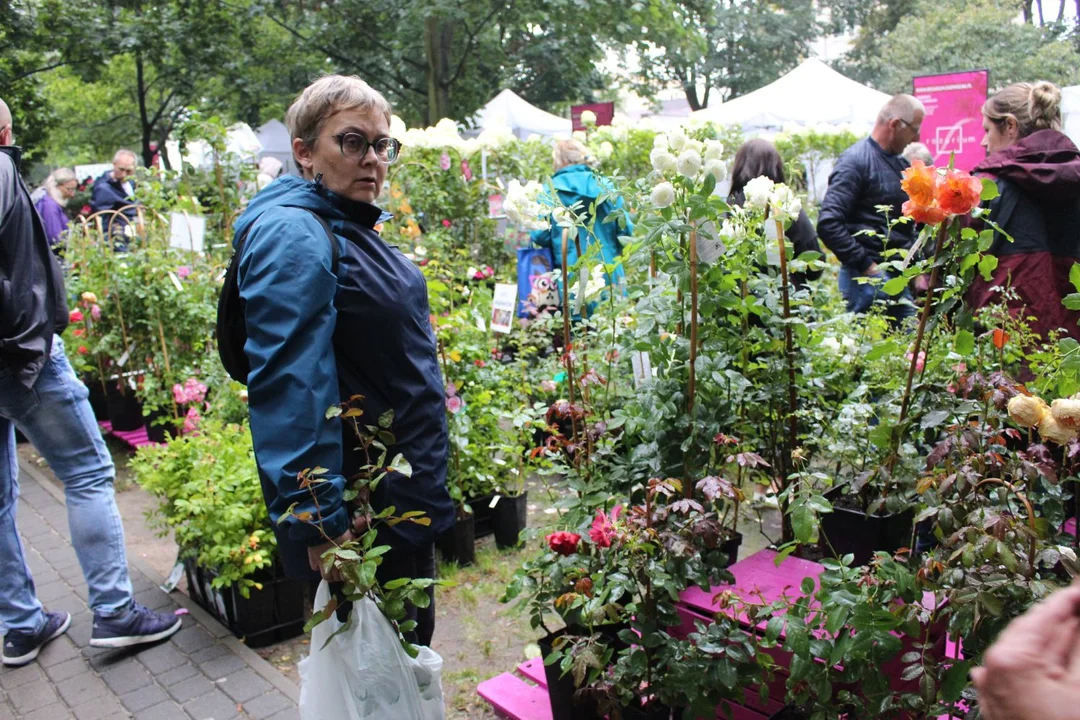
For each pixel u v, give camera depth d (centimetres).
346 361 202
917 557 221
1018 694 80
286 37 1539
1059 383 223
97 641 322
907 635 206
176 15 1409
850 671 191
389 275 204
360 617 198
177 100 2005
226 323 209
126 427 599
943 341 290
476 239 693
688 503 209
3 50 1377
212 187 649
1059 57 1717
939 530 187
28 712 295
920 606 184
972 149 696
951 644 239
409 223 540
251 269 188
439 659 215
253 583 321
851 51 2548
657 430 250
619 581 206
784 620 190
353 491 193
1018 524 175
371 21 1362
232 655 324
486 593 369
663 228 235
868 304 469
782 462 296
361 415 198
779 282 286
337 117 203
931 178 214
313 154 207
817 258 280
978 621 169
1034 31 1808
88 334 593
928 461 204
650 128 819
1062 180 299
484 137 680
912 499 242
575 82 1681
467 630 338
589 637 215
